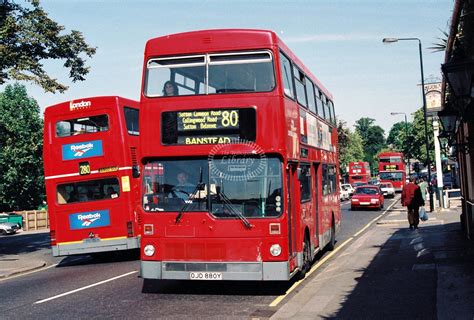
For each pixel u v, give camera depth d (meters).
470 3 9.38
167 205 10.76
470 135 14.91
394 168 68.62
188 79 10.82
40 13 24.14
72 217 17.73
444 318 7.79
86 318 9.23
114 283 13.12
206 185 10.62
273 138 10.45
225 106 10.61
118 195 17.47
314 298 10.07
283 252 10.27
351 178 76.31
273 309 9.57
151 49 11.05
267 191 10.44
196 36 10.88
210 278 10.45
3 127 31.45
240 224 10.41
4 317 9.63
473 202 15.56
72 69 25.50
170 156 10.78
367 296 9.91
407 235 20.47
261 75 10.61
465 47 10.59
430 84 34.56
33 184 62.94
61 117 17.89
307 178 13.27
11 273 16.61
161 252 10.71
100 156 17.48
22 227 50.41
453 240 17.42
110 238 17.52
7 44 23.77
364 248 17.44
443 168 67.50
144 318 9.05
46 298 11.48
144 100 10.95
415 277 11.46
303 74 13.40
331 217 17.75
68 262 20.00
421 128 84.31
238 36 10.76
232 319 8.79
